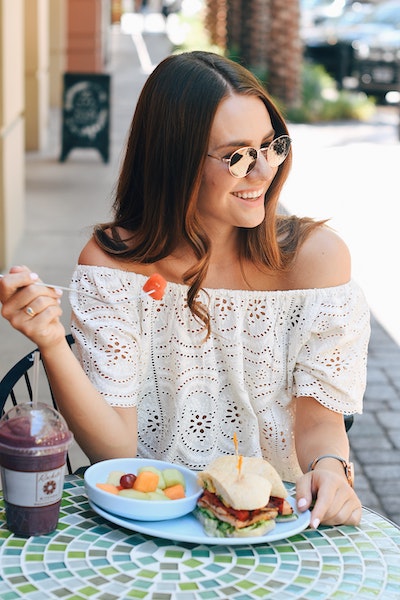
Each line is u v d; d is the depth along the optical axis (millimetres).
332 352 2447
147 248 2396
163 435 2506
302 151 14664
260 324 2459
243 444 2504
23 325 2068
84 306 2422
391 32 20812
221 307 2443
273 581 1821
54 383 2193
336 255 2508
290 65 18469
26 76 13398
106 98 12562
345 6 22781
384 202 11188
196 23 32688
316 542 1999
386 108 20781
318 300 2455
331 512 2076
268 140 2311
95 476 2107
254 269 2467
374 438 5254
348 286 2498
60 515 2039
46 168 12242
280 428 2531
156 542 1944
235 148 2246
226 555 1912
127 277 2428
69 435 1944
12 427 1904
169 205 2344
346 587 1814
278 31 18359
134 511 1969
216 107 2230
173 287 2426
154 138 2311
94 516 2045
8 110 7516
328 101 18844
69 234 8742
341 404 2443
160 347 2471
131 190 2457
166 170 2311
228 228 2422
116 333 2387
